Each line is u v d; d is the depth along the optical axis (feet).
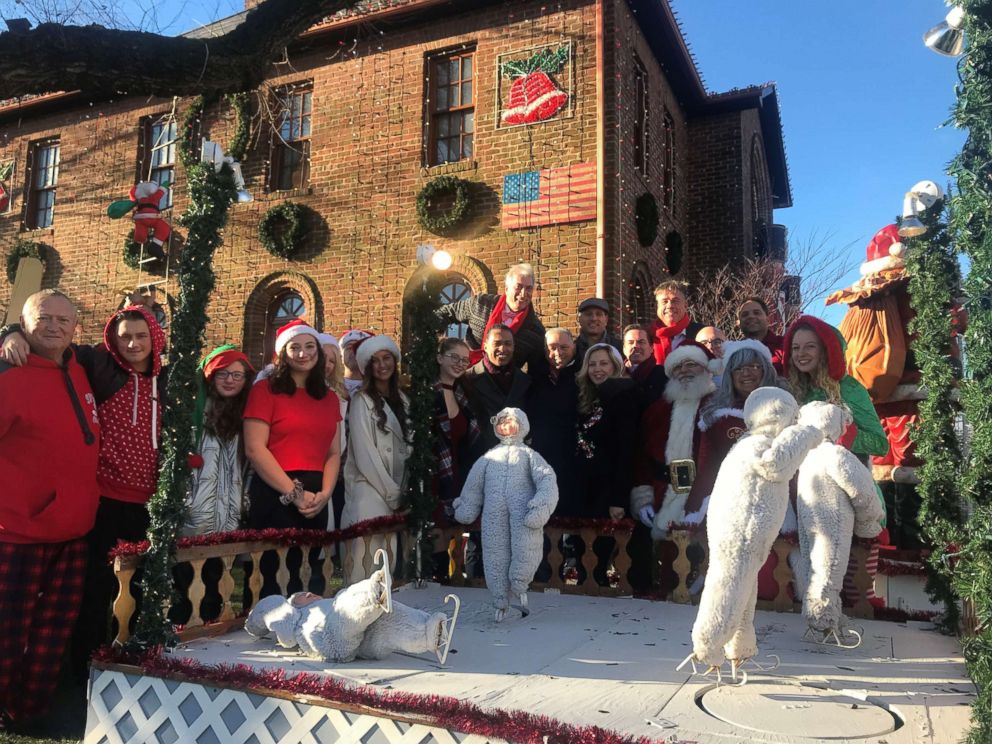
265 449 13.01
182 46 14.76
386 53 34.78
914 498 17.78
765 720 7.36
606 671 9.07
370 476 14.79
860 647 10.25
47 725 11.02
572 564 18.15
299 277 35.53
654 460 14.78
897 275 18.02
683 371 14.42
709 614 8.25
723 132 42.37
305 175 37.14
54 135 44.32
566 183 30.30
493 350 15.84
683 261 40.27
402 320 33.12
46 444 10.70
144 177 41.47
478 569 16.56
